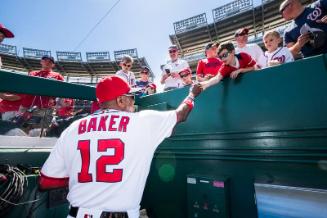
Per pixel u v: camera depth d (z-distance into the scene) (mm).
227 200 2059
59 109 3361
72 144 1329
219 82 2266
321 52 2402
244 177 2043
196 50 20594
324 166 1629
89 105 3703
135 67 23984
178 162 2561
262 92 1970
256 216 1933
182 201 2484
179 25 20516
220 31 18484
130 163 1264
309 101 1716
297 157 1749
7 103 3072
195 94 1850
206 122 2344
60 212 2105
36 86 2041
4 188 1742
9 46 23125
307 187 1693
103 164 1237
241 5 17453
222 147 2203
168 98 2717
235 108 2133
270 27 16578
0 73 1823
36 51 24188
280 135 1852
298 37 2785
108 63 24312
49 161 1365
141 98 3016
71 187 1307
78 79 25469
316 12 2562
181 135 2549
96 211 1176
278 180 1844
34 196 1928
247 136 2037
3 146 2109
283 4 2818
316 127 1670
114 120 1349
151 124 1410
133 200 1239
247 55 2123
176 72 5098
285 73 1849
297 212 1658
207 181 2160
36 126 3018
